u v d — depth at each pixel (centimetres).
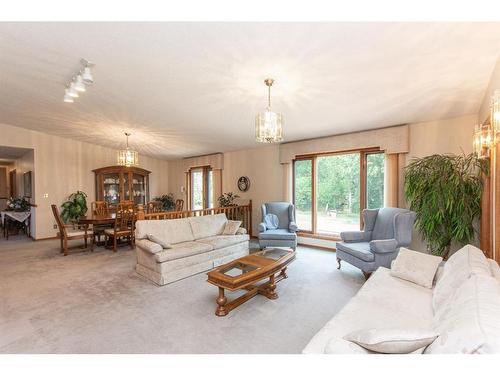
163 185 780
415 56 207
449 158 305
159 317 225
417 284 204
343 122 373
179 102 334
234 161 614
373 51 201
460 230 290
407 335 100
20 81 303
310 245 483
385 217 343
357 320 151
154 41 204
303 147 482
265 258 288
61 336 196
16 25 191
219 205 591
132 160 497
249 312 234
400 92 274
